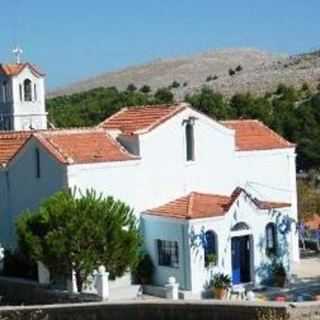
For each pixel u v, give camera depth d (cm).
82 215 3678
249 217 4119
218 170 4409
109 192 4041
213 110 10588
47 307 2320
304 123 9644
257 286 4075
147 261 4084
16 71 8525
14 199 4278
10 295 3931
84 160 3972
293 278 4206
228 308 2108
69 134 4194
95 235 3681
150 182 4169
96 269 3716
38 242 3712
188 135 4316
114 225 3747
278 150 4659
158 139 4200
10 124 8600
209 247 3997
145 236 4134
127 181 4097
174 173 4250
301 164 9219
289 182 4712
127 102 12038
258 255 4138
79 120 10800
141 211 4144
